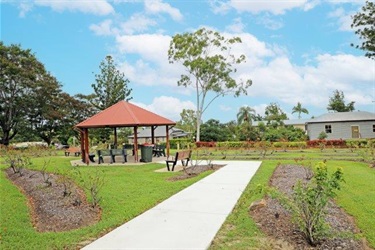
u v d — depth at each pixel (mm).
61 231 5102
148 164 14906
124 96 38562
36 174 11273
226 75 36125
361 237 4512
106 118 16719
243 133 32094
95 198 6758
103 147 23625
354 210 5922
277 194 4996
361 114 34969
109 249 4164
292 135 30859
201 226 5043
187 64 35875
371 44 25719
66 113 36281
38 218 5980
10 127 34406
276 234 4590
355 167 12414
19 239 4645
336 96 51469
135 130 16328
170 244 4289
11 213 6176
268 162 14359
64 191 7488
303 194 4480
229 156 18516
